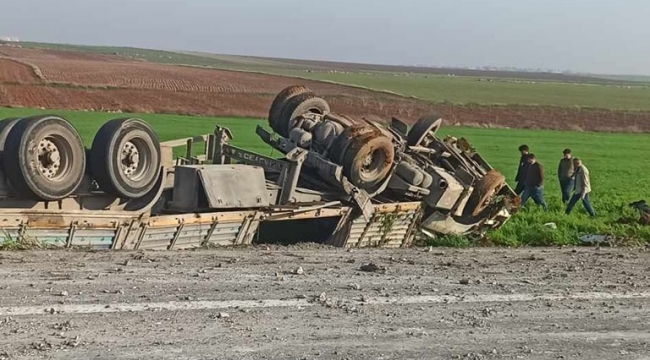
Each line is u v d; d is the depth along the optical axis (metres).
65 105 60.62
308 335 6.73
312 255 11.09
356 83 138.50
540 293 9.02
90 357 5.79
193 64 181.75
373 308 7.79
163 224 11.44
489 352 6.61
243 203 12.46
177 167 12.41
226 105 71.38
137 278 8.38
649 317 8.16
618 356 6.73
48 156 10.39
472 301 8.38
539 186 22.02
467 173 16.03
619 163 46.56
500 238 15.97
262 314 7.27
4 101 59.31
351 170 13.88
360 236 14.23
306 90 15.43
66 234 10.51
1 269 8.44
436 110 86.56
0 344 5.94
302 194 13.63
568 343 7.03
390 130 15.87
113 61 139.75
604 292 9.30
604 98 134.38
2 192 10.33
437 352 6.51
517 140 59.75
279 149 14.84
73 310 6.95
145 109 63.66
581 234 16.78
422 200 15.33
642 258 12.55
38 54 146.25
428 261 11.05
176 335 6.45
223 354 6.07
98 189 11.37
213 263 9.69
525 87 168.25
